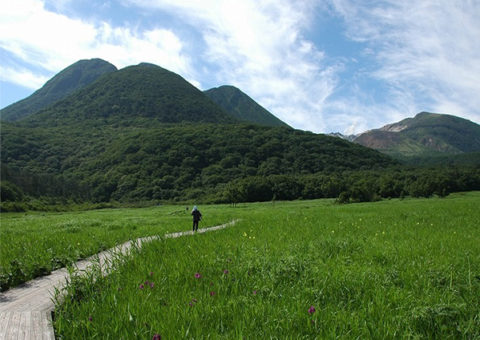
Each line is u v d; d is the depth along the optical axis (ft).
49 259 32.71
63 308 18.30
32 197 355.77
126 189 454.40
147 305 17.06
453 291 19.12
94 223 89.25
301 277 21.81
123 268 25.73
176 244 36.47
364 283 20.90
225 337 13.78
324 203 254.68
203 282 21.59
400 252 31.50
